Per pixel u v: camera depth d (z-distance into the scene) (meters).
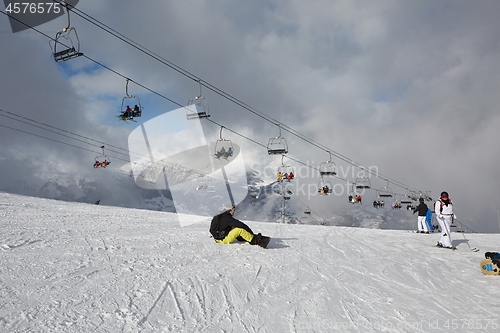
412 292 6.57
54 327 4.27
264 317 5.11
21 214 15.32
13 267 6.53
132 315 4.80
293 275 7.31
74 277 6.20
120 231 12.03
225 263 7.91
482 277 7.73
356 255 9.88
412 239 14.60
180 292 5.85
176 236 11.41
